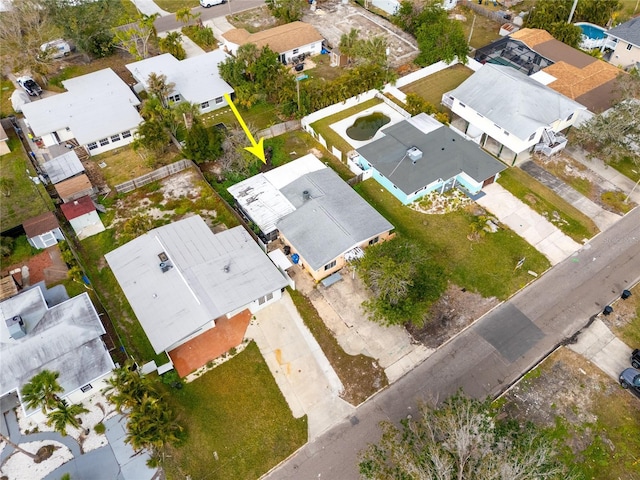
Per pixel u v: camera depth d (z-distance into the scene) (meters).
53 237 46.84
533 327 40.88
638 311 41.88
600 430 34.72
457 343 40.00
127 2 86.94
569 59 65.50
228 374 37.97
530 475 25.89
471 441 27.47
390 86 65.69
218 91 63.19
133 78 69.56
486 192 52.25
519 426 32.66
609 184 53.09
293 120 60.50
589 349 39.44
